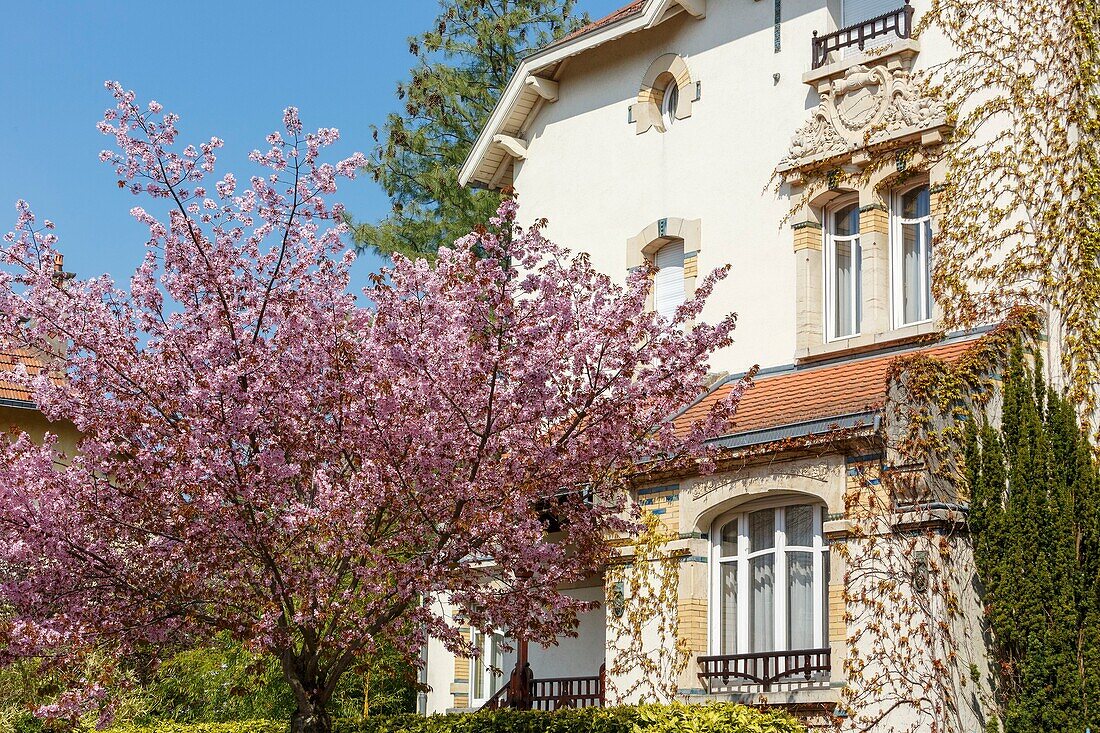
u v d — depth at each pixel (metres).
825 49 19.34
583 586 20.53
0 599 12.88
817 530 16.58
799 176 19.39
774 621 16.78
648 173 21.73
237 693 14.19
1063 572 14.61
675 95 21.92
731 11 20.91
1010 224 17.05
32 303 12.68
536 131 23.91
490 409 12.54
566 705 18.81
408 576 12.25
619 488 14.17
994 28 17.56
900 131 18.14
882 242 18.47
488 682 21.86
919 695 14.72
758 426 16.95
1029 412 15.24
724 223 20.42
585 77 23.16
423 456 12.59
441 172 31.88
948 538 14.97
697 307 13.88
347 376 12.85
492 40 33.53
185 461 12.26
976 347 16.09
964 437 15.51
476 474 12.84
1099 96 16.69
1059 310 16.44
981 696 14.66
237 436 12.34
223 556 12.55
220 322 12.71
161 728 18.64
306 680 13.22
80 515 12.51
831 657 15.62
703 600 17.41
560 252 13.68
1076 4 16.81
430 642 22.61
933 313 17.69
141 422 12.73
